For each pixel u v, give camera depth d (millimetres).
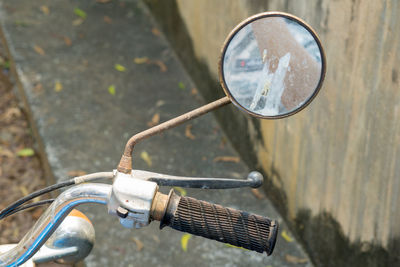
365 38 2064
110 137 3557
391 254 2154
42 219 1177
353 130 2242
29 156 3824
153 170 3336
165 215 1073
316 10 2379
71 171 3262
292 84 1061
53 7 4773
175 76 4160
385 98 2008
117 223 2934
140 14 4793
